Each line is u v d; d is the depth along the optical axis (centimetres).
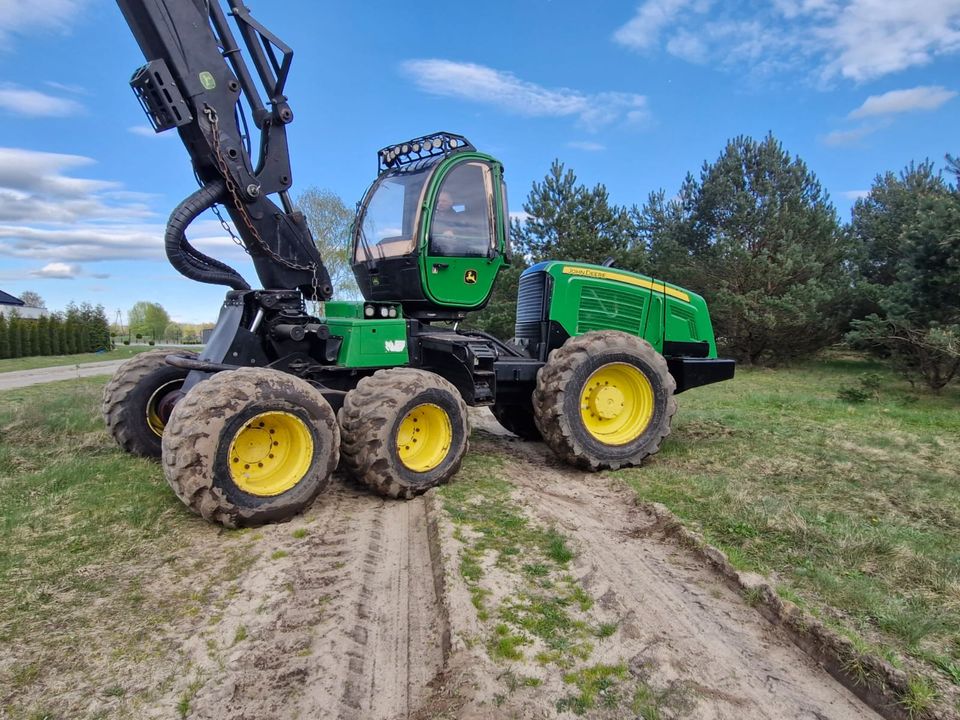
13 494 472
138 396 571
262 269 550
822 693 257
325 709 241
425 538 416
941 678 255
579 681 257
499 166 601
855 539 388
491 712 237
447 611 307
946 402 988
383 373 496
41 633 288
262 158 531
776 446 651
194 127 492
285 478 437
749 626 303
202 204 501
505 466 598
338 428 457
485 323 1766
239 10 508
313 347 554
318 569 358
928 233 952
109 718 234
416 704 248
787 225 1509
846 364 1708
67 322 4134
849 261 1538
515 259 1752
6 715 233
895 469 559
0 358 3450
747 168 1593
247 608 314
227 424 402
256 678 258
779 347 1642
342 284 1995
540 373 589
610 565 364
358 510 467
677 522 419
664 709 242
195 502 399
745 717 240
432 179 554
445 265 569
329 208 2606
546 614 308
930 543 387
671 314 695
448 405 509
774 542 389
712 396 1095
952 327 940
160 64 470
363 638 293
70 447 629
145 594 326
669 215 1834
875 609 305
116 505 450
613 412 601
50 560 363
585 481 559
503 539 397
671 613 312
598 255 1628
